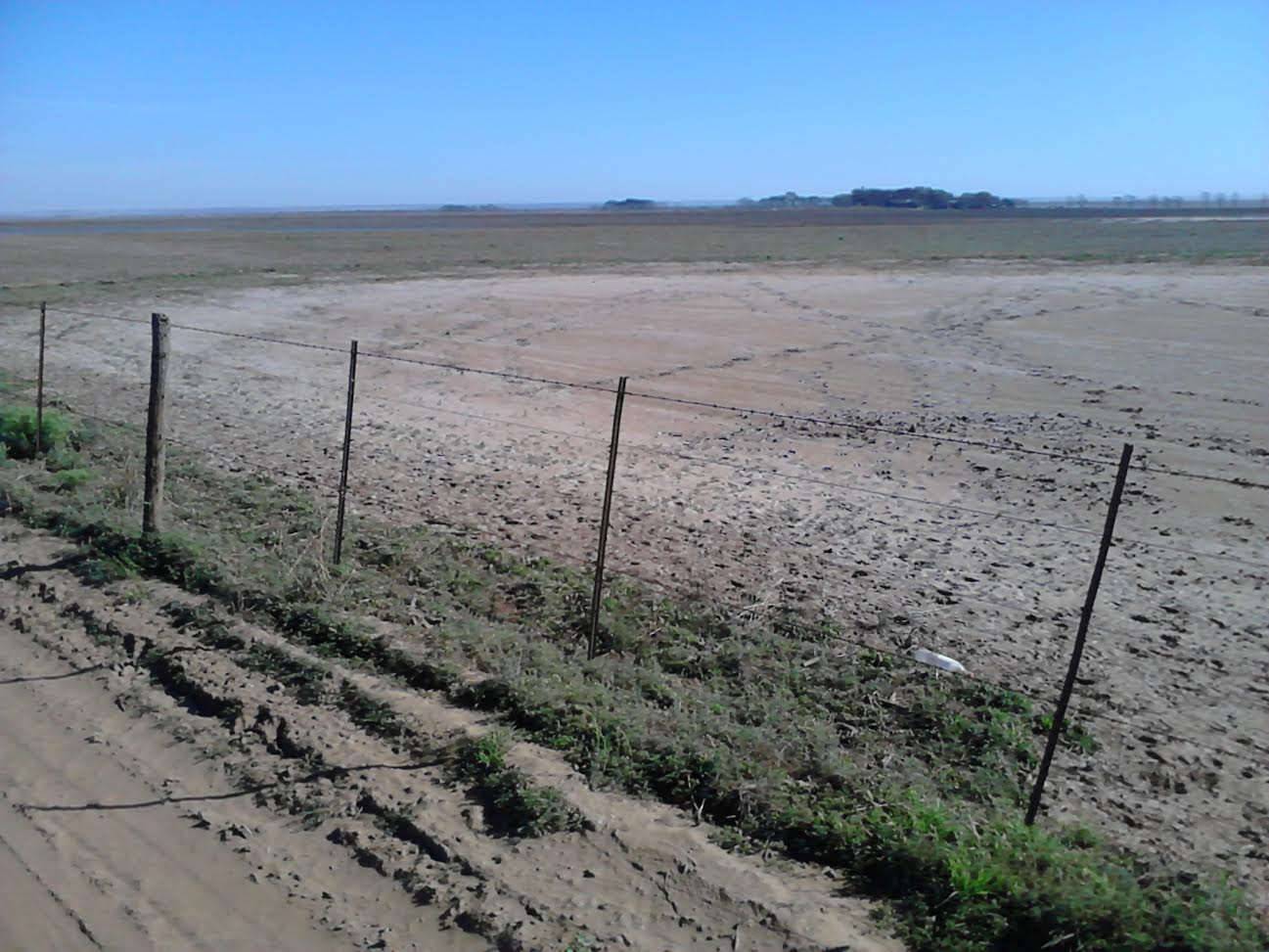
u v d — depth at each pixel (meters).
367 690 7.48
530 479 13.56
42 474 12.68
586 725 6.89
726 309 30.02
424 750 6.78
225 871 5.74
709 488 13.37
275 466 13.82
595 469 14.21
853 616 9.17
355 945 5.18
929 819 5.75
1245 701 7.83
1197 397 18.89
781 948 5.01
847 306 30.70
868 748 6.85
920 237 72.44
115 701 7.57
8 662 8.12
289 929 5.31
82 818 6.20
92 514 10.93
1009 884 5.19
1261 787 6.59
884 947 5.00
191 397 18.20
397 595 9.19
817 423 17.19
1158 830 6.09
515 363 22.31
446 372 21.20
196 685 7.63
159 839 6.02
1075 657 5.86
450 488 13.05
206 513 11.30
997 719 7.24
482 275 39.09
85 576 9.59
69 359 21.48
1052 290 33.34
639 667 7.92
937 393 19.61
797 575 10.22
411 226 106.38
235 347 23.22
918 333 26.12
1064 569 10.66
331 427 16.31
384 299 31.20
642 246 61.31
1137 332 25.47
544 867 5.66
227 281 35.03
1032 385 20.19
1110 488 13.62
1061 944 4.92
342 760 6.68
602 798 6.20
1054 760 6.85
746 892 5.36
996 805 6.17
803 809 5.96
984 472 14.41
